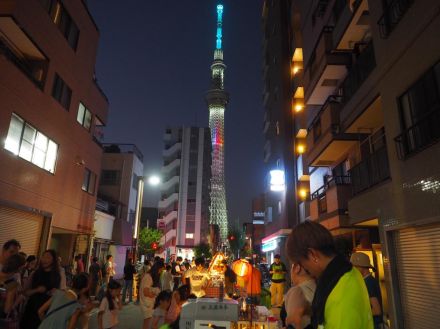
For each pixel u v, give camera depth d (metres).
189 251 61.38
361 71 12.39
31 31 13.41
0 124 11.69
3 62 11.75
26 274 9.45
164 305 7.05
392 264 9.71
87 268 19.95
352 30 15.10
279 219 31.69
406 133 9.11
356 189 12.65
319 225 2.10
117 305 7.21
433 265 7.95
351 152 15.98
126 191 32.78
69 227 17.58
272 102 36.00
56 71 15.84
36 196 14.18
